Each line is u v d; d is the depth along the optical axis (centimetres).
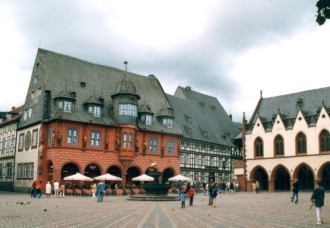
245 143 6600
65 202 3203
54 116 4988
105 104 5688
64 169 5100
